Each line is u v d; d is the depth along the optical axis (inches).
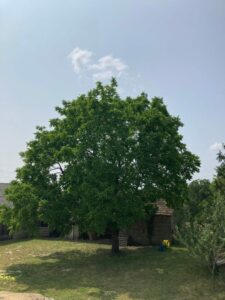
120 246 1354.6
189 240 842.8
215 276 825.5
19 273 959.6
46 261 1109.7
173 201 1159.0
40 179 1146.7
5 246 1408.7
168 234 1363.2
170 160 1099.9
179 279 845.2
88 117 1104.8
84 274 936.3
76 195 1072.8
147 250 1231.5
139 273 924.0
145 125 1096.2
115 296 746.8
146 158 1077.8
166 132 1098.1
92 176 1033.5
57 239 1566.2
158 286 805.9
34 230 1139.9
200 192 1780.3
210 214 837.8
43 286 829.2
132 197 1042.1
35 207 1111.6
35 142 1191.6
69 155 1084.5
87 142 1075.3
